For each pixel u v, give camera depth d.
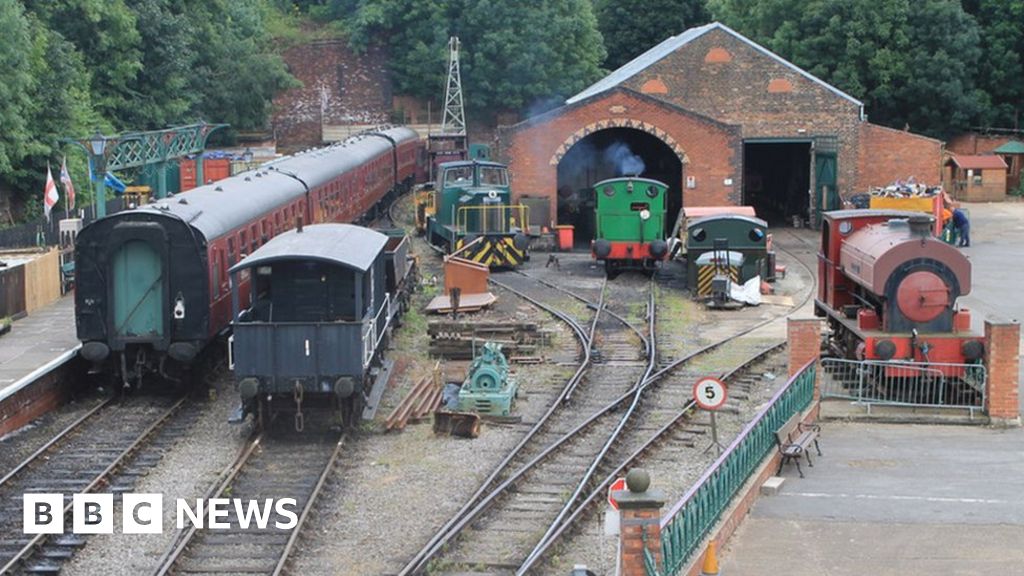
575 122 44.72
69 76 48.41
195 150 42.28
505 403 21.17
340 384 19.47
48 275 32.16
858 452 18.62
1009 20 66.25
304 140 77.75
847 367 23.30
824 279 25.98
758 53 49.16
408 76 77.38
